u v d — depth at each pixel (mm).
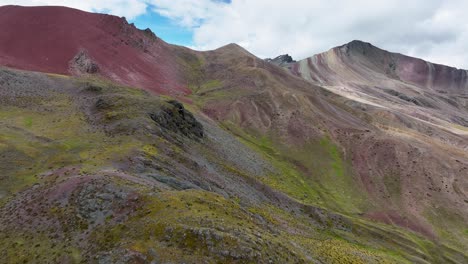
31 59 82375
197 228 24375
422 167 84000
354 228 59219
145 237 23766
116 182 29656
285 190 67500
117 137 44156
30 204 28453
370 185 79750
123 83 90562
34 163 35688
